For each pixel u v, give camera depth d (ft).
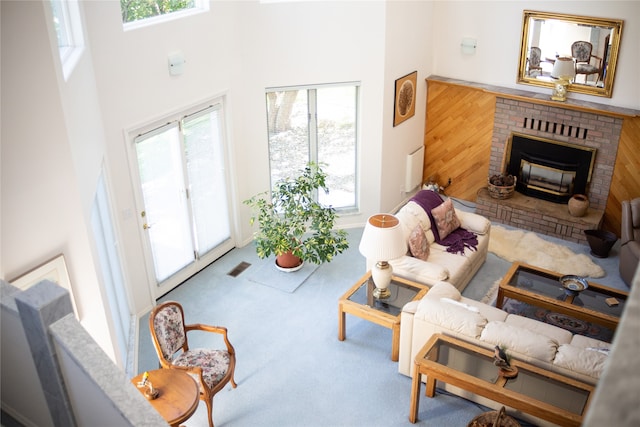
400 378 18.80
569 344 17.12
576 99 26.11
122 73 19.20
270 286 23.56
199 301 22.76
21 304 8.09
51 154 12.66
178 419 14.85
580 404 14.71
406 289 20.34
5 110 11.54
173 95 21.29
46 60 12.17
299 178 23.68
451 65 28.66
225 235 25.90
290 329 21.09
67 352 8.05
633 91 24.70
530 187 28.07
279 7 23.53
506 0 26.09
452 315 17.20
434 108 29.50
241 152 25.16
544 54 26.05
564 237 26.58
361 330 20.93
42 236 12.75
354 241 26.84
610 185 26.12
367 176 27.48
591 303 20.11
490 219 28.35
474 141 29.12
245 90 24.38
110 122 19.20
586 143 26.03
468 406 17.53
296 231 22.98
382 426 17.06
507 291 20.43
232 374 17.78
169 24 20.43
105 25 18.25
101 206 18.10
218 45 22.62
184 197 23.17
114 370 8.07
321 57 24.82
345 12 24.29
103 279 16.19
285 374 19.02
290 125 26.16
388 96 26.27
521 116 27.27
